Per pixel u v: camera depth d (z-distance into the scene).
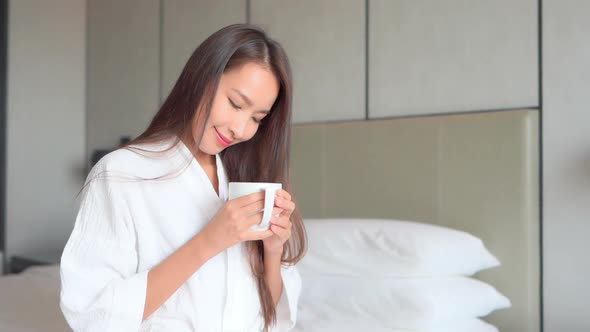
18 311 1.73
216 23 2.84
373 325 1.56
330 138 2.29
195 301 0.99
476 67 1.96
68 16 3.57
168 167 1.01
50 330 1.52
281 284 1.11
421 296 1.56
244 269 1.05
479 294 1.67
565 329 1.75
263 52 0.95
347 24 2.32
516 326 1.81
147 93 3.23
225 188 1.10
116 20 3.42
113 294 0.88
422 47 2.09
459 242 1.71
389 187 2.11
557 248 1.77
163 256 0.99
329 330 1.51
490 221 1.86
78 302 0.89
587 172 1.71
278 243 1.03
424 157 2.02
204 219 1.02
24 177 3.39
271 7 2.58
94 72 3.59
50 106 3.50
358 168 2.20
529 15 1.84
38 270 2.42
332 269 1.72
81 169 3.63
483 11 1.94
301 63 2.47
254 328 1.08
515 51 1.87
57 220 3.53
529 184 1.80
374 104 2.23
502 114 1.85
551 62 1.79
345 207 2.23
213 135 0.96
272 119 1.07
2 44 3.30
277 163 1.10
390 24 2.18
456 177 1.94
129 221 0.95
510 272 1.82
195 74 0.94
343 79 2.33
